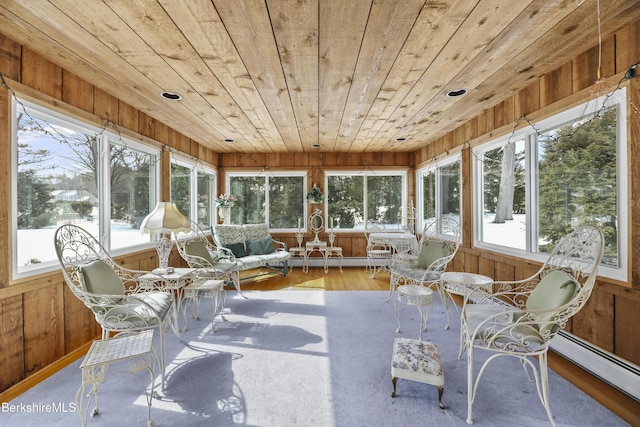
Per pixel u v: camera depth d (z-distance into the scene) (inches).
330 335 105.8
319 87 104.7
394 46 78.5
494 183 129.6
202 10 63.3
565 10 64.3
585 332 83.4
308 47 78.7
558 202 95.3
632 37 70.2
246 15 65.2
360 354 92.1
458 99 117.6
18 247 79.7
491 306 82.9
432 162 191.2
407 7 62.9
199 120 143.1
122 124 117.8
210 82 100.0
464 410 67.4
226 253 174.7
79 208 99.7
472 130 144.1
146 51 80.4
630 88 70.7
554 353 92.0
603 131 79.6
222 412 66.4
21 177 80.4
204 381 77.9
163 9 62.7
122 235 120.6
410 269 128.3
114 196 115.9
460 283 87.0
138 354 62.4
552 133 97.2
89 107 101.0
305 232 230.4
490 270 130.2
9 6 61.7
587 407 67.9
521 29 71.4
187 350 94.7
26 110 80.7
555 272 71.7
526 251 108.1
